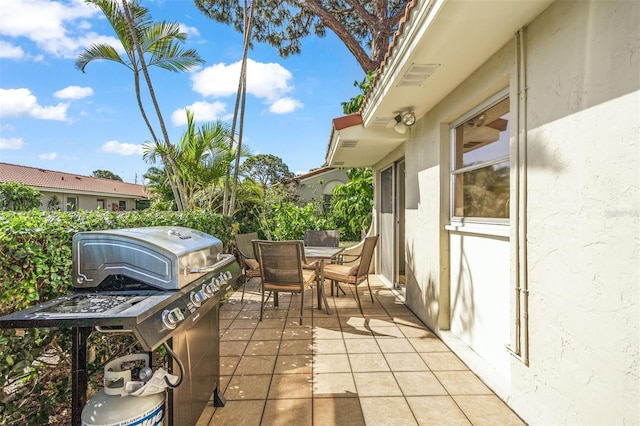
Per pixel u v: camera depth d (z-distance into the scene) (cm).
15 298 179
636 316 154
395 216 622
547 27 210
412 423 232
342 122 498
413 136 480
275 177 3011
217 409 250
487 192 310
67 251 211
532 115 224
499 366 285
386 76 334
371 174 895
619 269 162
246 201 878
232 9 1127
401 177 637
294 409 249
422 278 442
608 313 167
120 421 151
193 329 209
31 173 1775
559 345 200
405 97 367
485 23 228
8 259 175
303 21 1198
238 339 386
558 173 201
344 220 995
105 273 182
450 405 252
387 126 485
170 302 166
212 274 226
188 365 201
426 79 319
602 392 171
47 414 196
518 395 238
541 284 216
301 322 434
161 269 179
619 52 161
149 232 211
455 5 207
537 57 220
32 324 137
